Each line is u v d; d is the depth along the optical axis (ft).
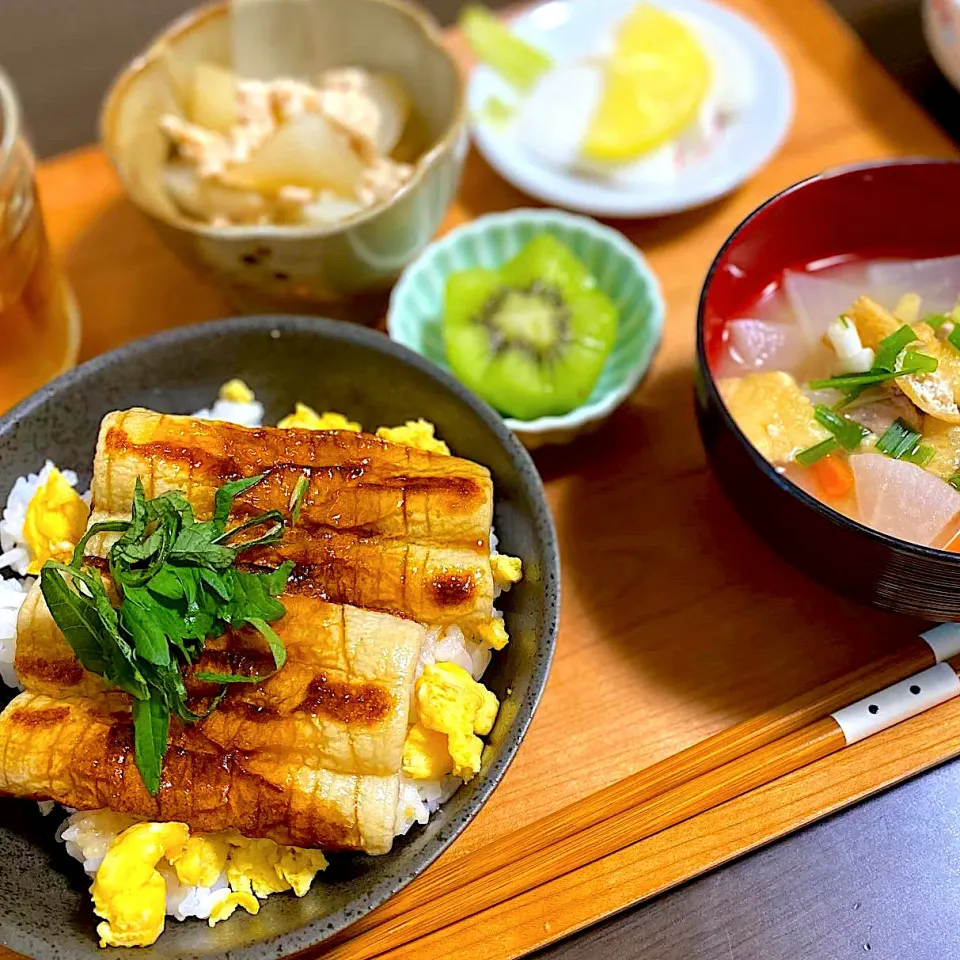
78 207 1.26
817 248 0.98
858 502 0.82
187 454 0.79
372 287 1.10
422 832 0.74
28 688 0.75
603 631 0.94
